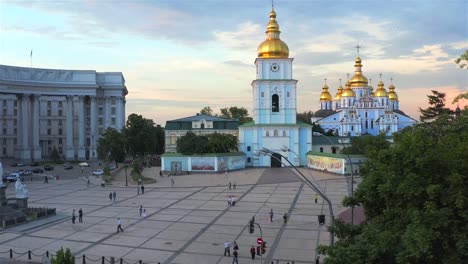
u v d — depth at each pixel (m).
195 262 34.94
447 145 21.09
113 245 40.09
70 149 156.38
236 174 98.94
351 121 158.25
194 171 102.62
